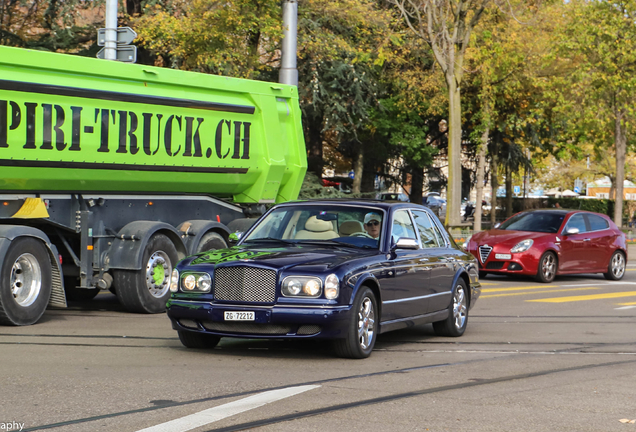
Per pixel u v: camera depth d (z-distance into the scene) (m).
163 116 15.34
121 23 31.34
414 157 46.94
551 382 9.05
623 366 10.26
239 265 9.97
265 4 29.52
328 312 9.77
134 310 14.88
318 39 35.62
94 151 13.96
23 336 11.68
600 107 44.97
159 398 7.74
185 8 29.14
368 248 11.12
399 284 11.12
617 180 47.28
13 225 12.99
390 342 12.14
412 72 44.53
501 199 77.62
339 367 9.71
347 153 48.53
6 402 7.45
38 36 32.34
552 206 77.50
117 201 14.82
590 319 15.52
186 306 10.14
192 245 15.95
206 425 6.75
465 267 13.18
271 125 18.06
